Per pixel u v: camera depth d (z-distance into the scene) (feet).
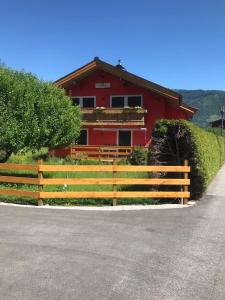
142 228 33.78
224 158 112.78
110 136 104.63
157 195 44.32
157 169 44.47
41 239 30.09
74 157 87.51
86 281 22.49
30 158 83.92
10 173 62.54
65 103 63.31
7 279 22.59
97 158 87.61
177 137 47.32
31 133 57.06
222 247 28.99
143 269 24.43
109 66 103.30
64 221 35.78
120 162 80.48
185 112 117.08
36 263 25.09
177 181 44.73
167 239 30.71
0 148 58.49
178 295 20.94
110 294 20.92
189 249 28.37
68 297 20.49
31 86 59.82
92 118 104.37
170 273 23.88
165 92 100.48
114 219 36.88
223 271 24.35
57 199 44.80
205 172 48.01
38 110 58.49
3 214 38.14
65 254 26.84
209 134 67.00
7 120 55.83
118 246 28.76
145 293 21.11
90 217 37.58
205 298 20.66
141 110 100.83
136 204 44.47
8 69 61.05
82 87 108.17
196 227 34.42
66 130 62.34
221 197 49.34
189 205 44.06
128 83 103.91
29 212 39.29
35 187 50.75
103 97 106.42
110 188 50.26
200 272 24.13
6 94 56.65
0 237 30.45
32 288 21.49
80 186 51.21
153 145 49.34
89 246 28.63
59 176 60.80
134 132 103.09
